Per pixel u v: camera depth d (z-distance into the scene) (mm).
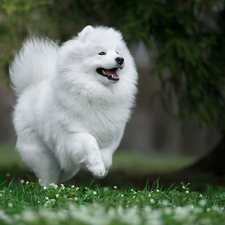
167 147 39125
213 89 13945
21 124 8406
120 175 17094
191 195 7242
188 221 4785
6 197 6434
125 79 7273
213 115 13297
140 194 7012
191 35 12836
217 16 14062
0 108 35969
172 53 12094
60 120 7125
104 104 7031
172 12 12148
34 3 11461
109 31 7441
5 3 11273
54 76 7402
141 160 27312
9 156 24828
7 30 11773
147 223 4414
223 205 6598
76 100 6945
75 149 6957
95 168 6777
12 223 4473
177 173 16125
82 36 7184
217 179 14281
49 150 8234
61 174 8797
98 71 7016
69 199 6172
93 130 7152
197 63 12508
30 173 15445
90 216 4703
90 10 13547
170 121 38969
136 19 11875
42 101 7980
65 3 13258
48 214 4746
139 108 37062
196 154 37906
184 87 13984
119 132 7453
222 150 15820
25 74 8875
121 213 4879
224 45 12992
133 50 13148
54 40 12195
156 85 33156
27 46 9273
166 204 6035
